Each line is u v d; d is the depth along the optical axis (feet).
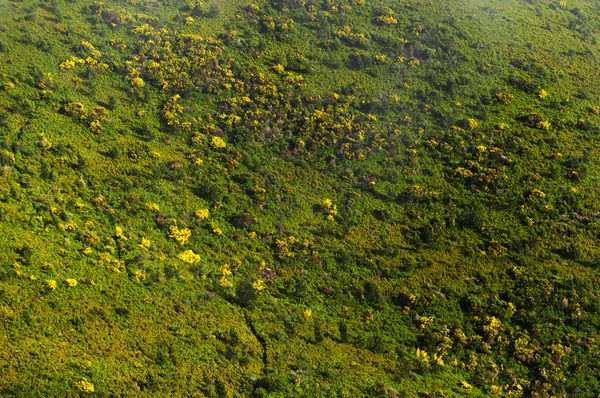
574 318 188.85
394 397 161.58
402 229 216.74
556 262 205.05
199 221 205.98
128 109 235.61
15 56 237.66
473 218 216.13
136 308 166.20
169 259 188.65
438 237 213.25
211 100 247.09
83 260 173.17
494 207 221.66
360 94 257.75
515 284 198.90
